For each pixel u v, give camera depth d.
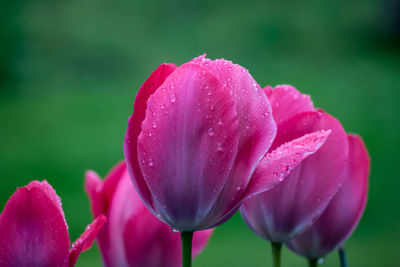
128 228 0.50
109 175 0.51
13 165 5.01
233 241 3.22
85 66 10.39
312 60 10.95
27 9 9.55
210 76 0.46
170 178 0.46
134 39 10.95
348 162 0.53
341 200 0.53
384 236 3.36
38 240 0.46
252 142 0.47
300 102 0.52
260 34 11.54
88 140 5.85
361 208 0.53
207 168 0.46
